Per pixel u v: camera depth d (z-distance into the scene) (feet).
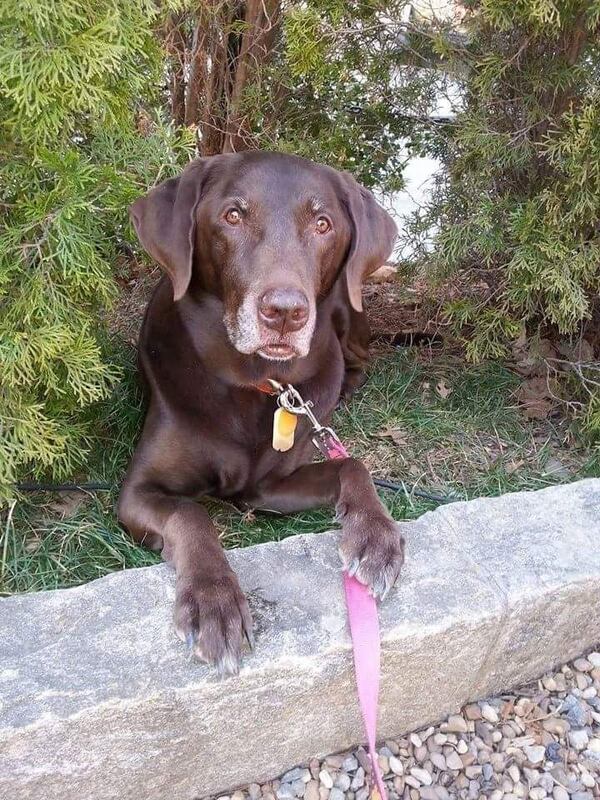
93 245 2.52
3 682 1.95
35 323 2.54
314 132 4.37
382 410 3.77
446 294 4.03
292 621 2.17
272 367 2.76
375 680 2.08
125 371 3.46
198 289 2.78
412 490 3.22
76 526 2.82
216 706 2.04
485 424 3.76
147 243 2.69
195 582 2.16
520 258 3.34
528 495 2.71
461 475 3.42
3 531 2.75
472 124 3.51
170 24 4.12
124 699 1.94
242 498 2.97
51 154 2.25
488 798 2.26
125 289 4.17
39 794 1.97
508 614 2.32
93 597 2.19
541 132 3.53
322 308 2.89
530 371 4.09
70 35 2.18
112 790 2.06
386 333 4.50
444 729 2.45
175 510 2.53
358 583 2.27
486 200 3.53
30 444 2.56
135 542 2.71
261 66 4.25
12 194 2.44
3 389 2.54
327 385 3.01
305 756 2.31
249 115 4.38
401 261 4.14
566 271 3.28
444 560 2.42
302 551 2.40
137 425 3.28
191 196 2.69
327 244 2.72
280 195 2.61
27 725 1.87
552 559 2.46
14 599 2.17
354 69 4.01
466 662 2.35
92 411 3.20
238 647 2.05
